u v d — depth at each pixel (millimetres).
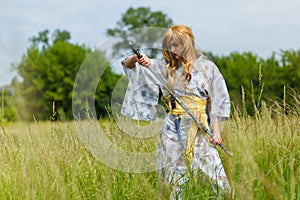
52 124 5207
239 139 4434
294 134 4832
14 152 4691
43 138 4953
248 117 4996
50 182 4219
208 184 4227
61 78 39719
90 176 4539
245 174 3639
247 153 3723
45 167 4340
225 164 4438
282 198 3684
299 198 3742
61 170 4566
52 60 40062
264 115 5055
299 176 3924
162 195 4176
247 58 26781
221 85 4574
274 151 4445
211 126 4535
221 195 4125
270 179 4059
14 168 4469
